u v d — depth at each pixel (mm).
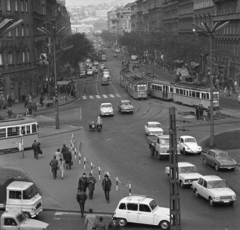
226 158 36531
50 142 48812
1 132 43156
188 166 33406
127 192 31203
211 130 44281
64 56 124875
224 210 27531
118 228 22984
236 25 95562
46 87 94625
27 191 26516
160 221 25031
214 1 109500
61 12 199875
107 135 52312
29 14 86750
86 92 96375
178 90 75000
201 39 111750
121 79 107438
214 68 106312
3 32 43281
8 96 76250
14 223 23578
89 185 29688
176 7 160625
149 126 51875
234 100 77312
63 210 27938
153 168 37531
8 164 38938
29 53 87000
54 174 34375
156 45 147500
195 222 25547
